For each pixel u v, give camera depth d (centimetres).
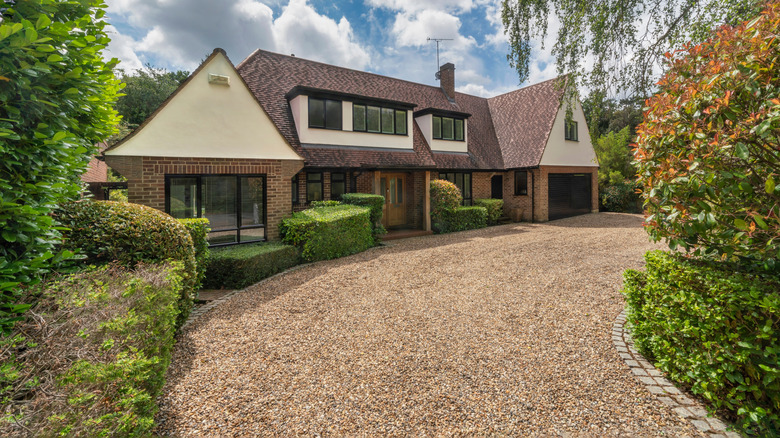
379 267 826
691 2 556
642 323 378
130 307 273
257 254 720
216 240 882
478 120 2008
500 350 406
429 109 1576
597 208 2058
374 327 480
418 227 1493
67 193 338
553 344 418
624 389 324
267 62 1410
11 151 260
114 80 482
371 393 325
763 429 259
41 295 245
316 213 1006
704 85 310
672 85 366
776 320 256
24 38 236
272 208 965
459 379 346
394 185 1528
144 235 432
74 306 233
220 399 315
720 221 295
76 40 315
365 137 1359
